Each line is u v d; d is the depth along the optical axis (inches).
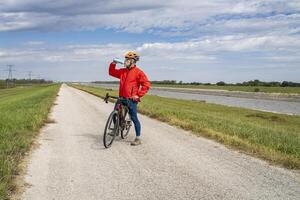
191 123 536.4
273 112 1380.4
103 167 279.1
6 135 372.2
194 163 296.5
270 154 320.5
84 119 626.2
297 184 243.0
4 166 243.8
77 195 214.5
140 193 219.6
